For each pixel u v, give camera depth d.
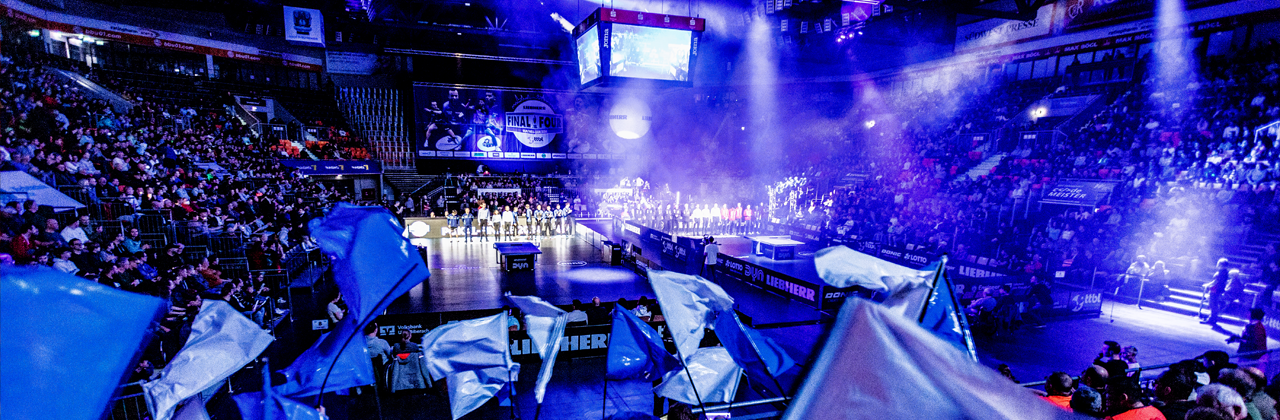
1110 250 18.42
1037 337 14.20
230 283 11.38
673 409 5.11
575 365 11.84
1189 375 5.15
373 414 9.44
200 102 29.31
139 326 1.74
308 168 27.73
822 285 16.08
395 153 35.31
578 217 34.66
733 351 4.62
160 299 1.83
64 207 12.54
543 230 29.55
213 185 19.52
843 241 25.22
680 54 18.34
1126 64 24.33
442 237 28.45
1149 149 20.88
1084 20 25.03
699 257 21.30
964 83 31.09
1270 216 16.78
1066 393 5.31
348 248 3.49
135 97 26.08
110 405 1.63
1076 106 25.69
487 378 5.68
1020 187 23.02
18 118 16.19
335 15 31.47
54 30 25.81
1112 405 4.88
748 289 18.84
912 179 28.45
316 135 32.75
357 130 35.44
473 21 35.69
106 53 29.33
